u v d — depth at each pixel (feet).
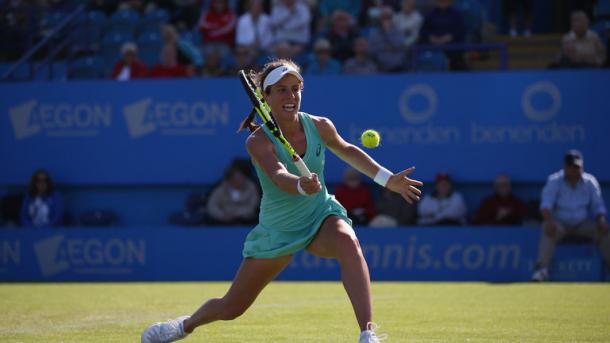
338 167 157.28
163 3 201.87
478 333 75.31
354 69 165.78
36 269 157.07
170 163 162.71
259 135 59.62
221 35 185.37
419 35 171.22
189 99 161.99
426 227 145.28
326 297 113.39
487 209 148.05
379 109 156.15
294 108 60.34
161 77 171.22
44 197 162.09
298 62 171.94
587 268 136.36
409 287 128.88
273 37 181.06
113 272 155.02
